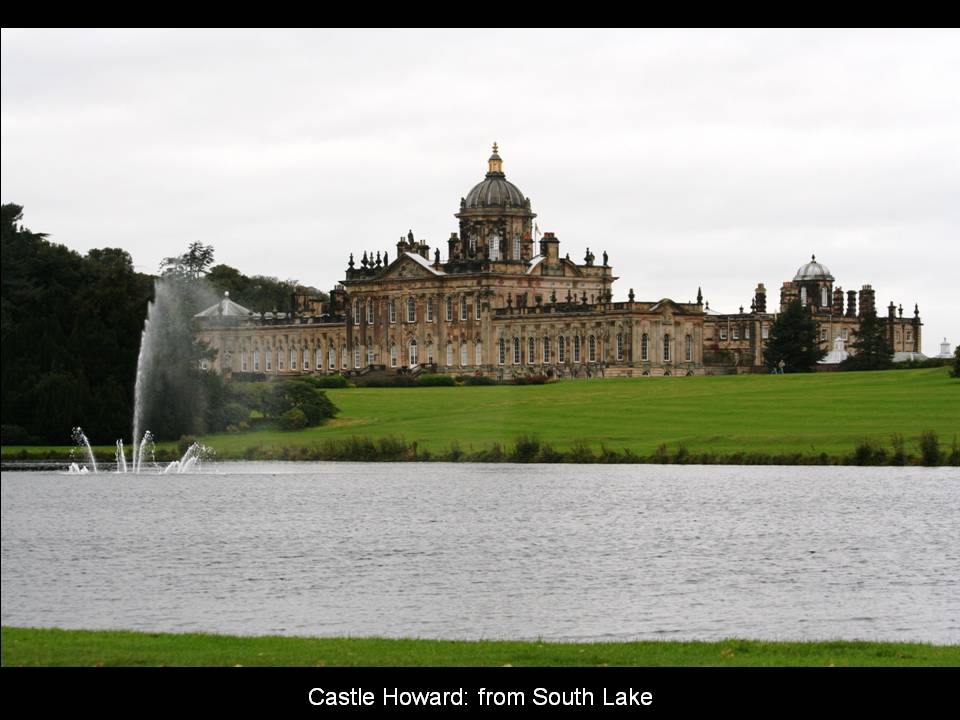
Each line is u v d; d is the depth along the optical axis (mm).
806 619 97875
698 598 107875
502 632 94188
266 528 155750
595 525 154000
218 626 97562
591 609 103312
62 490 197250
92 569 127188
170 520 163375
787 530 147000
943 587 112000
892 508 162250
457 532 150625
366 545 141750
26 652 69000
